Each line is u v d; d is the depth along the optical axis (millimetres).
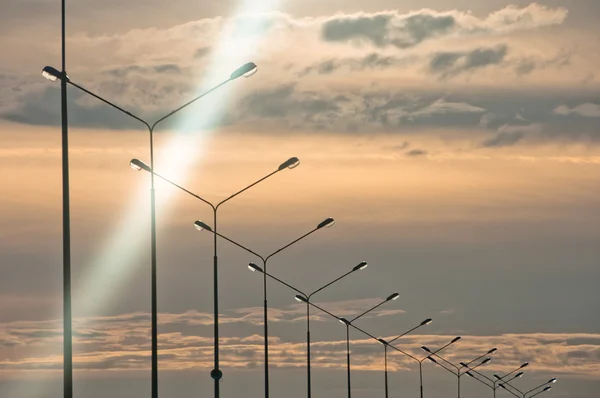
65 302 46312
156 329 58469
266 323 80875
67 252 46875
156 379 57938
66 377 45656
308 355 89500
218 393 68375
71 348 45906
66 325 46031
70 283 46625
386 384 107688
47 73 47906
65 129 47906
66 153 47781
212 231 71688
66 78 48281
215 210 71312
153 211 59781
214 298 70312
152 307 58719
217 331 69875
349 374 99312
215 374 68562
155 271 59094
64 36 48688
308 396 89375
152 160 60062
